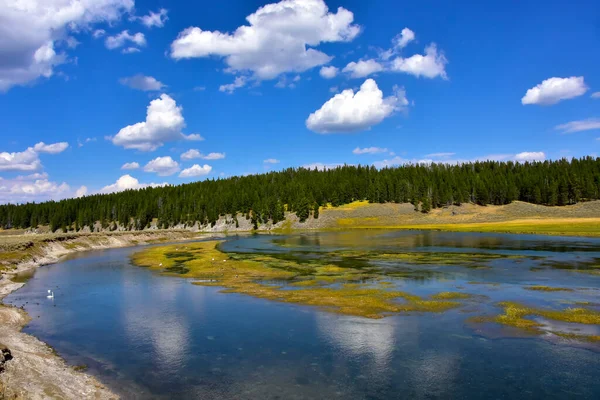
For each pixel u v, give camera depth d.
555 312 26.06
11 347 20.25
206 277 44.41
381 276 41.50
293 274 44.50
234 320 26.38
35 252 67.19
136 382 17.03
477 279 38.25
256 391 15.98
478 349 20.12
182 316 27.69
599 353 19.36
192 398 15.50
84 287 40.09
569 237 77.88
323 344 21.36
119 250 85.31
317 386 16.33
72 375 17.59
